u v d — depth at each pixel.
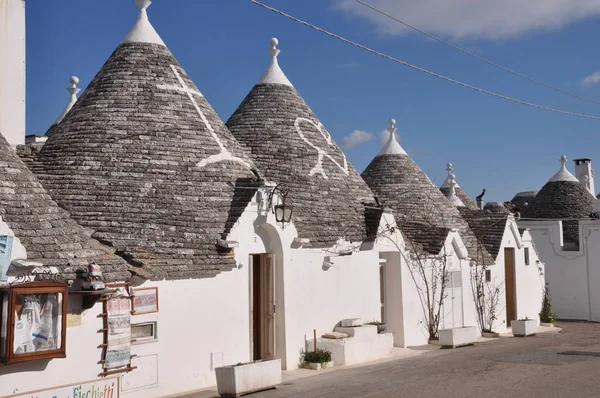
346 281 18.52
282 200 16.44
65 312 11.02
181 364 13.55
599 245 32.56
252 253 15.70
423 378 14.26
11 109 16.09
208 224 14.96
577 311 33.16
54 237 11.60
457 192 36.56
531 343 21.56
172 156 15.66
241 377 12.76
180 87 17.17
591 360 16.77
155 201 14.70
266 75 21.59
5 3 16.14
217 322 14.44
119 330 12.25
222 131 17.30
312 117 21.47
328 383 14.11
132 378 12.56
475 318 24.41
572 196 35.31
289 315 16.44
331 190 19.59
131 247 13.47
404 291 20.75
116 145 15.40
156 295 13.14
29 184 11.99
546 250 34.25
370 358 17.94
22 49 16.41
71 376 11.38
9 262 10.57
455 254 23.42
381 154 27.06
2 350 10.26
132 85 16.58
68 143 15.58
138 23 17.84
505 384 13.31
